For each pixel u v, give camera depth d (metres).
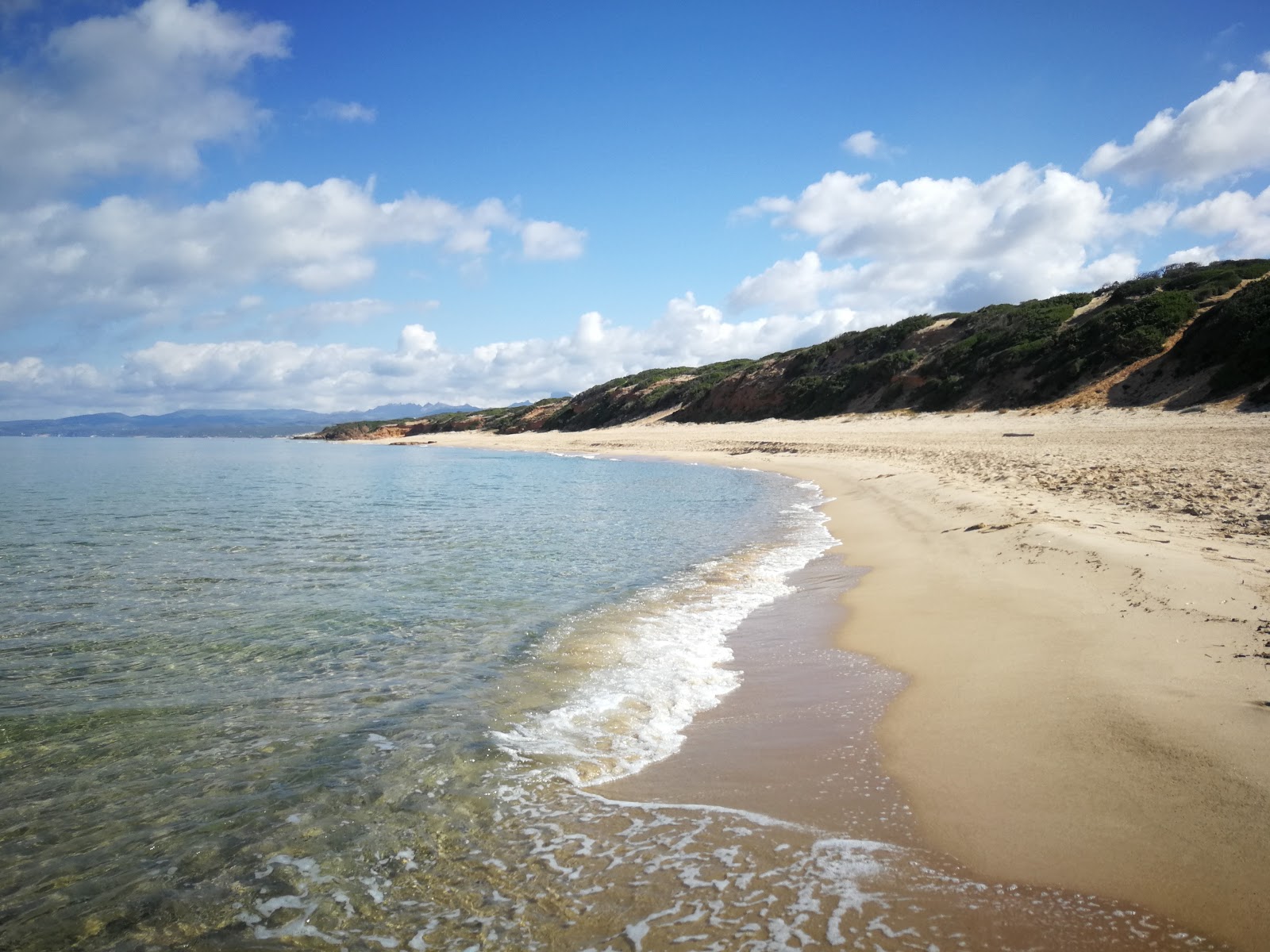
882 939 3.26
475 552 14.42
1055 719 5.31
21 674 7.61
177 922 3.77
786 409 61.03
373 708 6.59
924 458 29.14
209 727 6.23
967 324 56.84
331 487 30.70
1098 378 38.00
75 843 4.53
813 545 14.42
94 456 64.06
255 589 11.38
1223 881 3.42
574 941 3.44
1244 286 38.16
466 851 4.26
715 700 6.60
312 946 3.54
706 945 3.31
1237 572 8.06
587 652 8.08
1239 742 4.52
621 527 17.73
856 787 4.73
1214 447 22.31
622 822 4.49
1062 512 13.12
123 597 10.97
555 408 98.88
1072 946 3.14
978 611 8.41
